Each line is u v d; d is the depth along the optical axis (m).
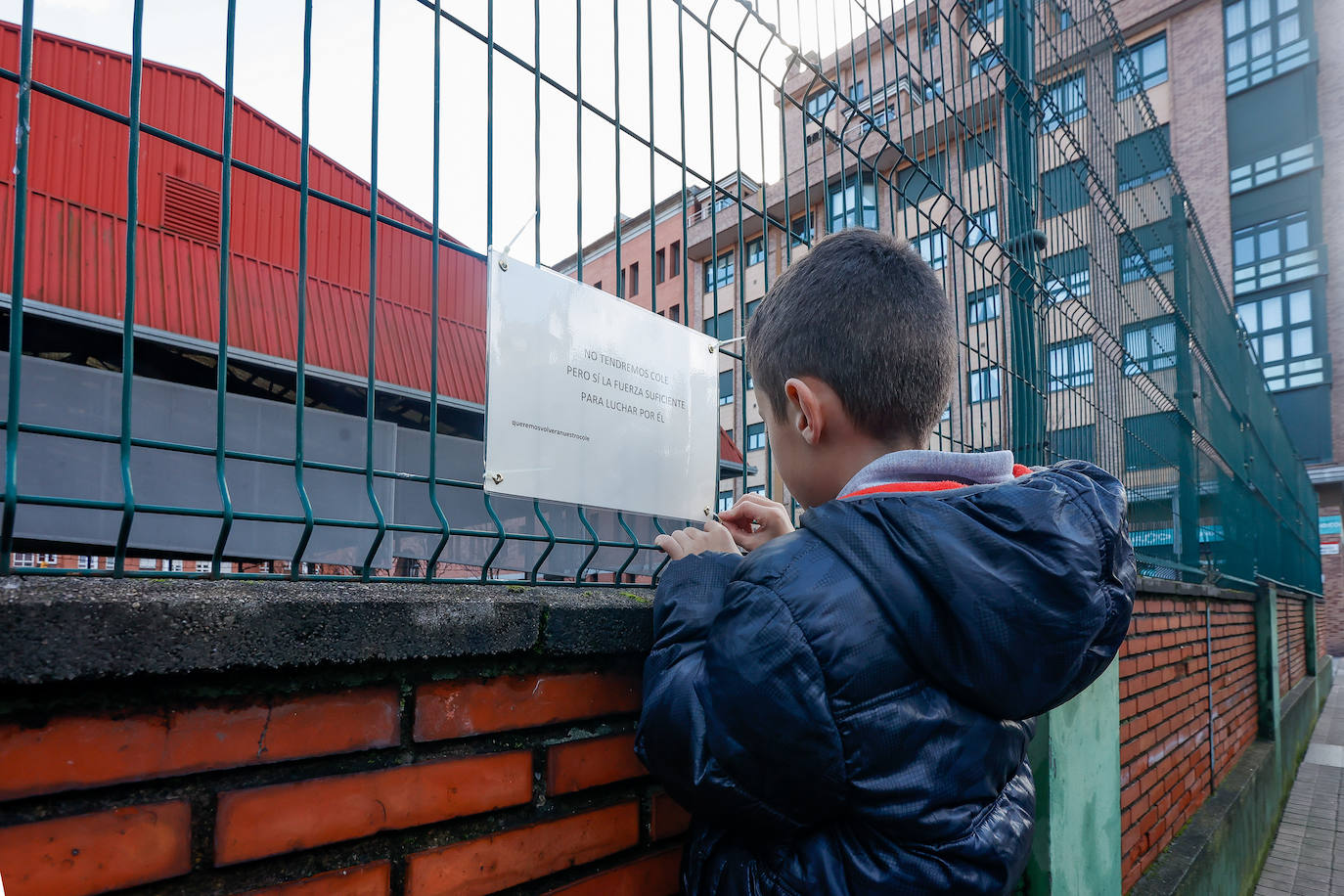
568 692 0.92
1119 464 3.04
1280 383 20.41
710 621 0.77
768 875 0.69
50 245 6.12
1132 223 3.54
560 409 0.98
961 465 0.80
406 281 6.12
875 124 1.56
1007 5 2.39
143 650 0.57
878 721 0.64
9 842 0.54
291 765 0.69
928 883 0.63
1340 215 19.44
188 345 6.13
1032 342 2.25
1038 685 0.68
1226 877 3.62
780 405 0.91
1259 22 20.55
